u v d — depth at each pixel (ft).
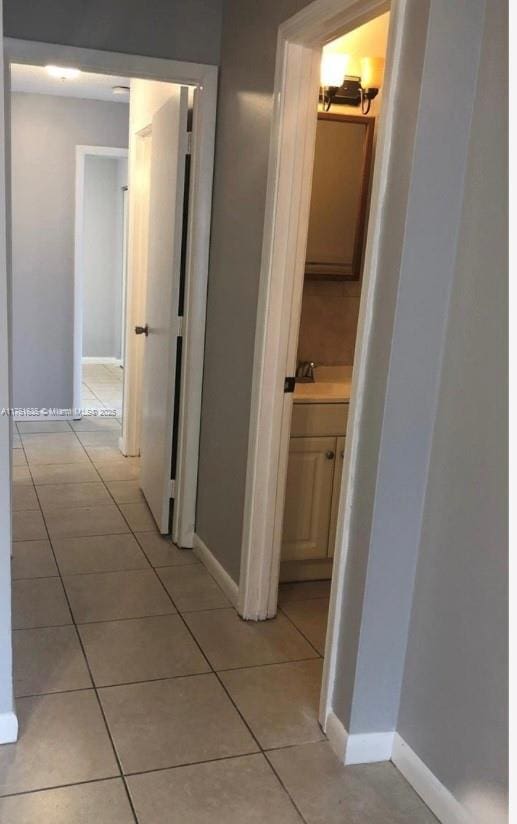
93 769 6.21
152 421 12.12
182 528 10.86
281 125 7.63
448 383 5.74
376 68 10.08
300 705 7.31
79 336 18.04
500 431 5.18
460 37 5.22
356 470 6.25
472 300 5.44
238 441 9.11
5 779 6.02
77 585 9.57
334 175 10.22
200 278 10.12
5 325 5.89
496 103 5.15
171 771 6.27
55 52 8.89
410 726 6.36
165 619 8.83
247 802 5.98
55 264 17.47
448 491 5.77
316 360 10.93
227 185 9.39
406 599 6.28
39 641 8.16
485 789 5.42
